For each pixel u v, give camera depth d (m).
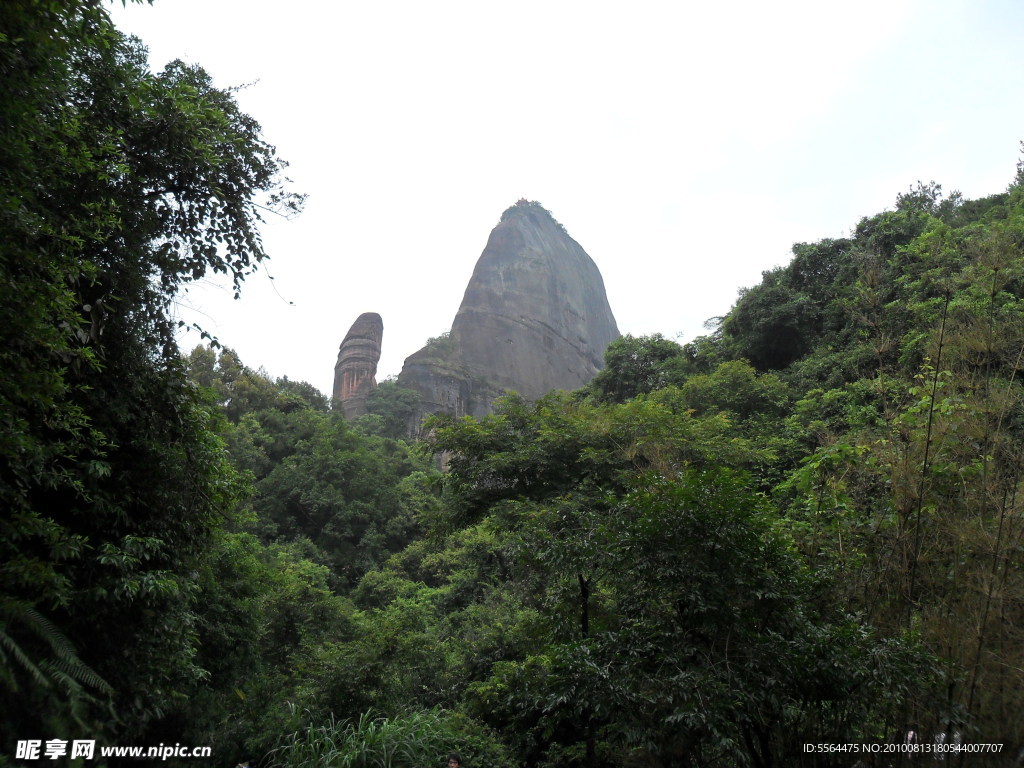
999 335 7.27
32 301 5.50
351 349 85.81
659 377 32.38
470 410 85.50
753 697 5.98
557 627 10.12
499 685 12.34
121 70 7.55
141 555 6.98
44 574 5.41
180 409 8.30
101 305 7.30
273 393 55.12
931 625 6.45
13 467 5.71
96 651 6.66
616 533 7.59
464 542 28.44
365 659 12.48
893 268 22.80
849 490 7.93
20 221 5.50
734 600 6.75
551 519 11.15
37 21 5.38
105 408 7.40
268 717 11.42
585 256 123.69
